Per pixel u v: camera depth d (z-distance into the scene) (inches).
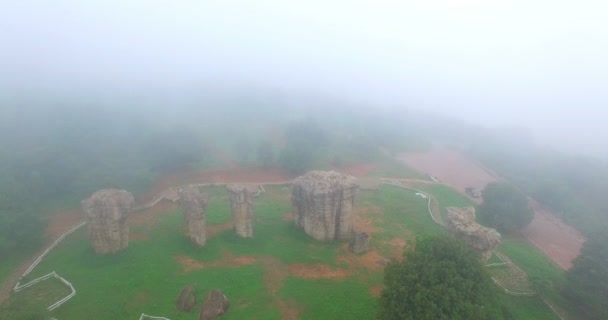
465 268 1366.9
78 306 1616.6
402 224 2566.4
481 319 1220.5
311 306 1684.3
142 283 1779.0
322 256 2079.2
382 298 1387.8
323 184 2167.8
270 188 3085.6
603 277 1770.4
